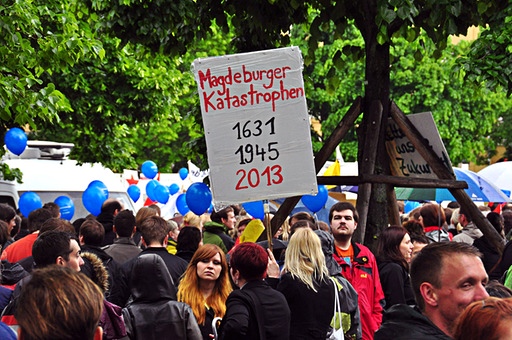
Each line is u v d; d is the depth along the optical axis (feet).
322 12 53.57
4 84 59.62
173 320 36.04
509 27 49.37
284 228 62.80
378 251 45.98
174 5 53.06
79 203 94.38
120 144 109.29
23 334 16.67
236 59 43.42
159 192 95.55
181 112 196.44
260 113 43.55
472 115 230.89
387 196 53.88
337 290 38.14
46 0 75.15
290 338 37.29
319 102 225.15
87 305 16.35
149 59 58.75
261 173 43.57
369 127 51.55
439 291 23.09
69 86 98.78
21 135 68.64
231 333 35.47
